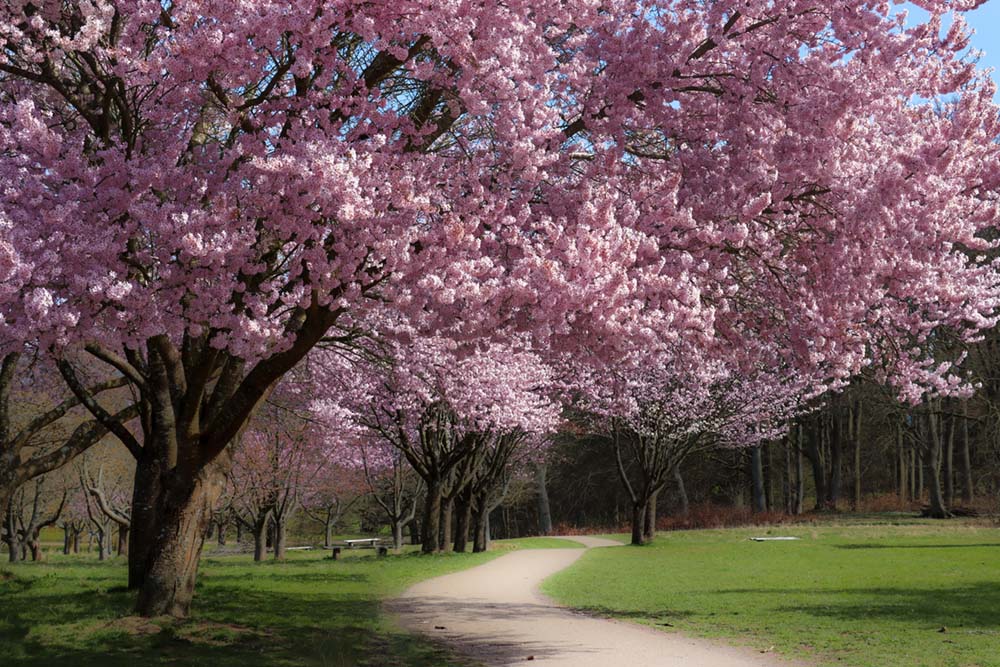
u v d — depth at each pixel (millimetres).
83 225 8508
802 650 10250
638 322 8852
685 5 10711
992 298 12633
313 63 9359
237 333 9234
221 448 11969
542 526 58312
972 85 10906
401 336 11508
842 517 45000
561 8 9930
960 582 18203
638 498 36688
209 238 8656
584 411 37281
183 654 9367
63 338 8516
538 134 9617
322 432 31547
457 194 9734
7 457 16641
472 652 10445
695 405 33781
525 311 9109
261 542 33938
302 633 11078
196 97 9812
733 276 11656
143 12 8734
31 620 11516
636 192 9883
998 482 45469
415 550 39062
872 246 10188
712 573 22281
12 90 11250
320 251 8984
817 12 10062
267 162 8039
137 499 15719
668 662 9594
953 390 12859
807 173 9914
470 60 8695
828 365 11891
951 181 10125
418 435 33844
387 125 9367
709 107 10984
